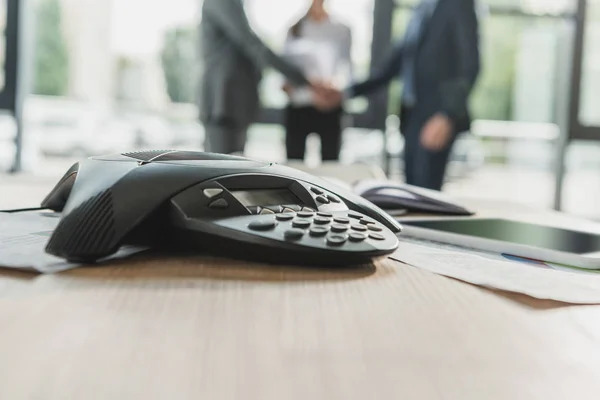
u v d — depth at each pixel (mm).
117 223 398
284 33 2553
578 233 602
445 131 2277
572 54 3449
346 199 493
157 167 435
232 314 292
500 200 1081
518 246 501
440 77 2275
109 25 3303
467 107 2289
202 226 409
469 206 929
